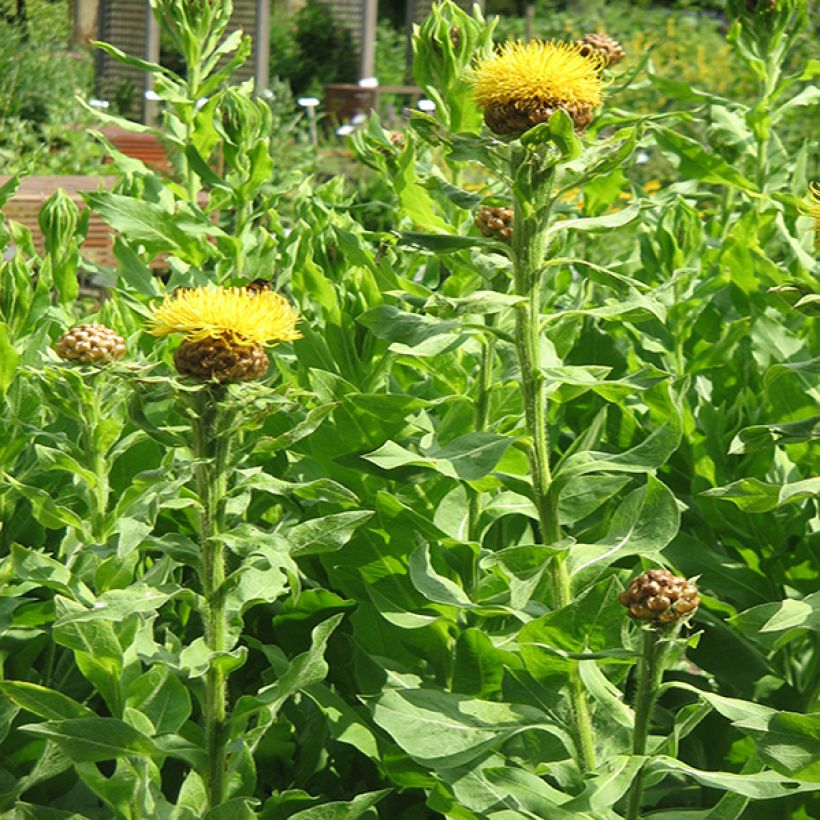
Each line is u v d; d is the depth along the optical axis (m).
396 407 1.16
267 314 0.94
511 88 1.01
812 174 3.28
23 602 1.15
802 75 1.64
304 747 1.22
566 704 1.09
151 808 1.02
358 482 1.25
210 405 0.95
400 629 1.22
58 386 1.10
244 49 1.56
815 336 1.40
